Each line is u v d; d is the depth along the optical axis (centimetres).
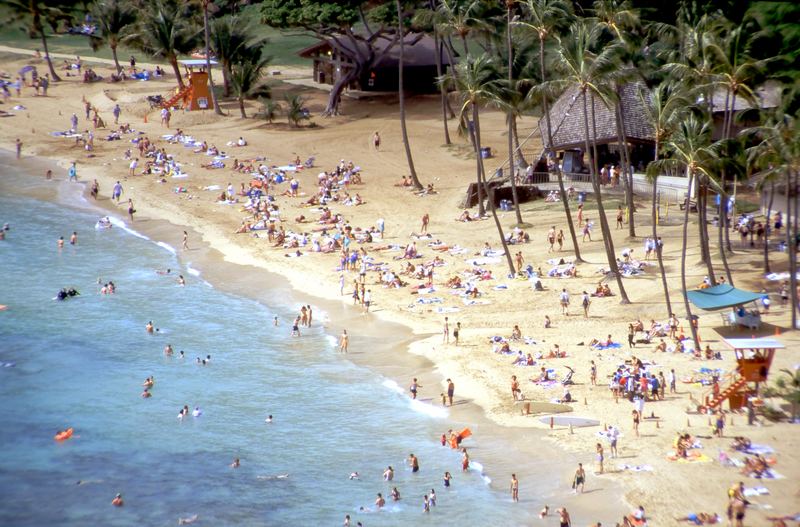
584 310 6725
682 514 4328
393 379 6028
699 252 7544
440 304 7131
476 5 9475
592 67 6906
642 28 9631
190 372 6238
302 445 5275
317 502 4694
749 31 8031
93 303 7481
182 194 10325
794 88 7169
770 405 5300
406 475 4912
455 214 9250
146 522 4534
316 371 6219
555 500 4559
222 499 4738
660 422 5175
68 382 6081
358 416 5588
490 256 7981
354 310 7175
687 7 10325
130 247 8869
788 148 6072
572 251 7894
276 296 7575
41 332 6894
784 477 4569
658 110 6650
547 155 9794
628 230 8188
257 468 5034
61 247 8831
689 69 7350
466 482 4812
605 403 5441
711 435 5016
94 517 4581
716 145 6397
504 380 5816
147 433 5431
